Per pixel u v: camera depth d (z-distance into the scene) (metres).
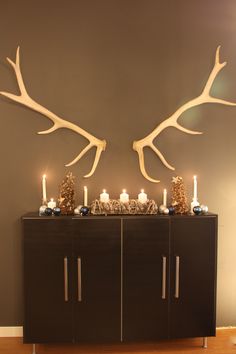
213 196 2.66
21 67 2.52
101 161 2.59
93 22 2.55
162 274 2.30
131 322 2.30
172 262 2.31
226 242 2.66
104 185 2.60
